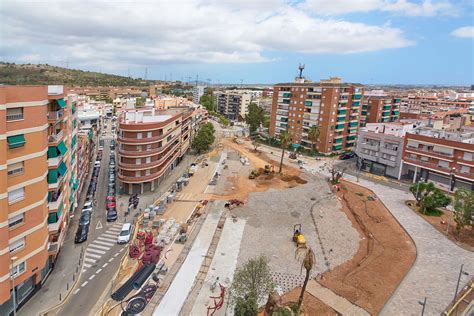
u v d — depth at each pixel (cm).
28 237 3228
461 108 17800
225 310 3472
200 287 3894
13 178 3012
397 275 4034
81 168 6631
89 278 4062
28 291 3584
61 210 4191
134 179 6750
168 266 4319
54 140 3769
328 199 7006
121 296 3628
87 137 7981
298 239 4956
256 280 3198
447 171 7250
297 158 10812
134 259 4481
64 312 3456
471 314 3372
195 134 11925
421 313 3344
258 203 6656
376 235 5250
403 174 8444
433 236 5172
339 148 11600
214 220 5816
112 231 5294
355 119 11856
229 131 15888
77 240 4856
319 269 4312
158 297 3681
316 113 11250
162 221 5634
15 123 2958
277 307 3089
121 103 17588
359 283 3859
